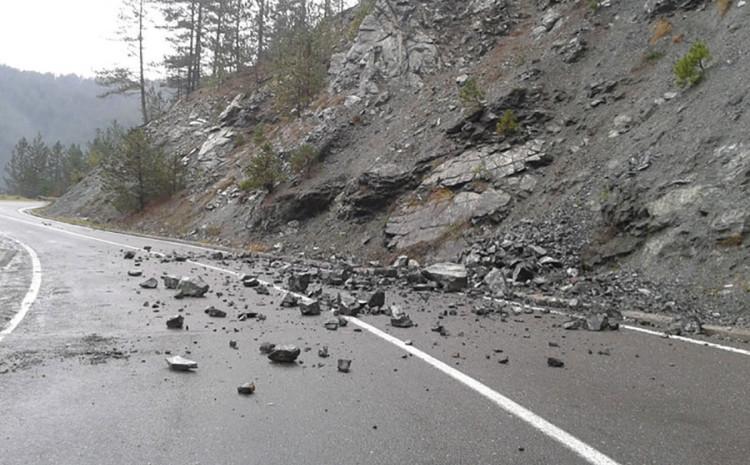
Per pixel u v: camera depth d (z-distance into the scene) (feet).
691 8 53.62
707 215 32.94
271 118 99.55
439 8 82.12
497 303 31.71
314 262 51.26
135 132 103.35
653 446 12.28
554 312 29.22
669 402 15.19
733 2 48.83
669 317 26.84
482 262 41.60
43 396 15.30
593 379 17.29
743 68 40.47
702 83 43.27
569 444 12.36
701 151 37.11
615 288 32.99
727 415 14.20
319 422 13.65
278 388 16.26
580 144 49.19
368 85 78.89
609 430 13.19
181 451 11.96
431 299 33.04
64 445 12.21
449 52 76.33
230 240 70.38
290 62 97.35
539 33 67.26
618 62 54.60
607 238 38.09
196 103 126.52
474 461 11.51
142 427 13.25
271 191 72.08
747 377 17.58
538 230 42.52
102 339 21.72
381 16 85.76
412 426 13.41
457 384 16.69
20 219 107.65
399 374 17.70
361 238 55.42
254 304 29.86
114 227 97.14
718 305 27.71
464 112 58.65
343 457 11.69
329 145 72.54
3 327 23.39
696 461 11.54
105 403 14.84
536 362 19.26
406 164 58.90
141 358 19.21
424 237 49.52
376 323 25.72
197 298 31.40
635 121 46.57
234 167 92.79
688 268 31.50
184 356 19.57
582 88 54.95
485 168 51.85
